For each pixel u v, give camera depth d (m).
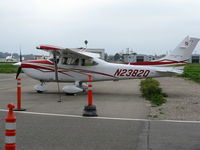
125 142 5.30
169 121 7.26
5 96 12.34
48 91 14.65
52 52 12.75
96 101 11.11
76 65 13.47
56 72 13.09
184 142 5.33
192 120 7.41
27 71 13.80
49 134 5.86
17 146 5.00
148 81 19.41
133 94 13.73
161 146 5.06
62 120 7.30
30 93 13.70
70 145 5.09
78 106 9.72
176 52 13.34
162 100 10.96
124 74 13.40
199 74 32.09
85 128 6.41
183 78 27.59
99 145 5.10
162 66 13.38
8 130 3.49
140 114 8.23
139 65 13.50
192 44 13.29
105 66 13.42
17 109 8.75
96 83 21.08
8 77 27.09
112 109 9.14
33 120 7.27
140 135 5.82
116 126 6.63
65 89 12.83
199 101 11.08
